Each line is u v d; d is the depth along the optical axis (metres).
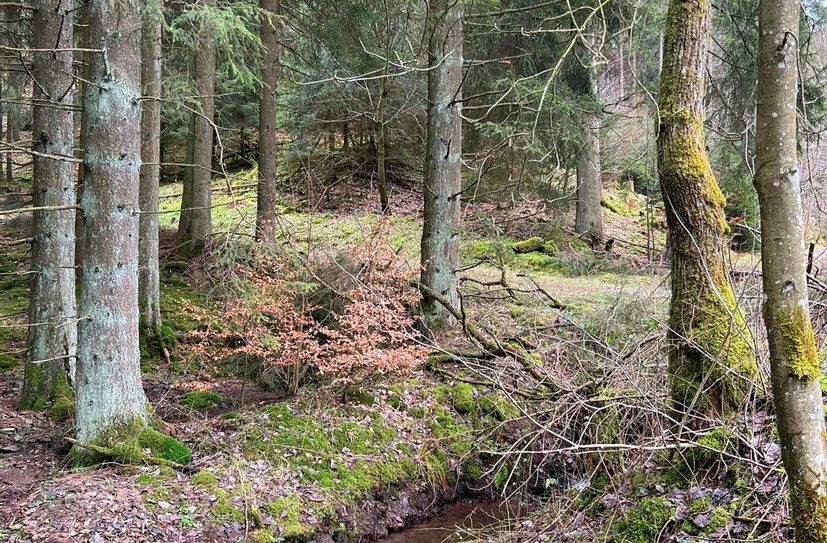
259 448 6.18
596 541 4.31
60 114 6.78
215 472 5.65
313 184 17.92
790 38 2.24
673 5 4.57
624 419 5.18
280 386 7.73
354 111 16.09
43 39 6.66
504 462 6.07
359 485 6.07
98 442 5.62
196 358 8.41
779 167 2.29
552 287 11.78
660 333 6.16
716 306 4.44
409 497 6.34
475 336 7.77
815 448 2.32
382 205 15.31
